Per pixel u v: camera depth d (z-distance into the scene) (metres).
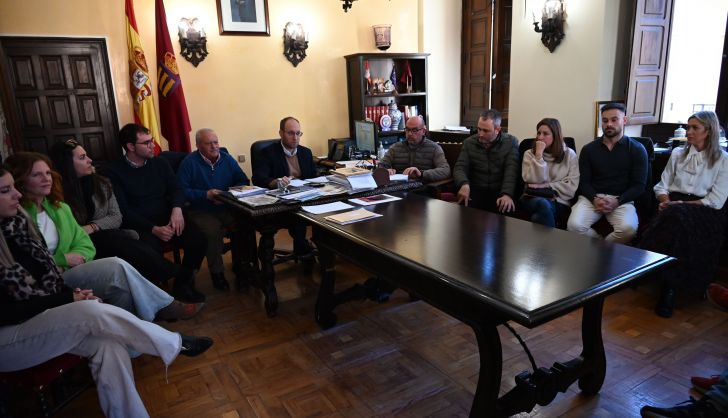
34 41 3.53
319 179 2.96
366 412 1.79
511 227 1.94
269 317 2.62
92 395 1.99
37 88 3.59
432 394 1.89
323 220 2.13
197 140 3.15
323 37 4.65
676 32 3.83
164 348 1.68
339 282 3.12
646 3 3.39
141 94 3.79
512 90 4.15
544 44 3.76
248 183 3.39
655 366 2.02
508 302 1.24
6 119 3.37
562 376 1.68
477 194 3.37
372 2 4.82
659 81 3.66
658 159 3.07
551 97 3.84
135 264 2.44
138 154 2.82
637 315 2.49
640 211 2.99
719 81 3.45
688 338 2.24
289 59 4.50
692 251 2.45
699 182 2.69
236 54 4.27
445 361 2.13
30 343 1.55
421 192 3.23
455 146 3.69
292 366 2.12
